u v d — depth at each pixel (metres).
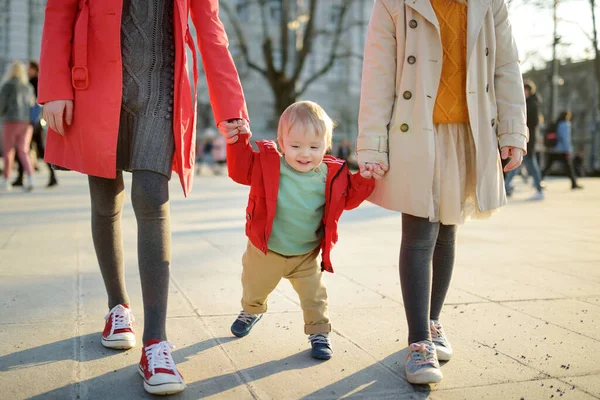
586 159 41.28
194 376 2.34
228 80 2.45
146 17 2.36
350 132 38.03
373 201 2.57
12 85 9.69
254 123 35.81
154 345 2.22
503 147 2.57
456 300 3.52
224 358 2.54
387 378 2.35
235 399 2.13
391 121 2.51
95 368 2.38
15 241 5.12
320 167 2.64
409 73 2.47
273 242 2.58
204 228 6.20
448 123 2.50
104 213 2.63
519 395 2.21
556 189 13.32
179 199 9.51
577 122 42.22
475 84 2.48
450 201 2.48
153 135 2.33
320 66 37.62
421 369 2.26
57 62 2.34
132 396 2.12
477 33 2.46
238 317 2.83
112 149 2.32
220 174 20.38
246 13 34.88
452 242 2.70
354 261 4.59
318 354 2.54
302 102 2.60
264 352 2.62
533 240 5.75
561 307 3.39
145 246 2.31
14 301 3.26
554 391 2.24
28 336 2.72
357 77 38.59
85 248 4.82
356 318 3.13
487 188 2.51
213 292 3.55
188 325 2.95
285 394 2.18
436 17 2.45
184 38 2.38
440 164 2.47
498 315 3.23
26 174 10.00
